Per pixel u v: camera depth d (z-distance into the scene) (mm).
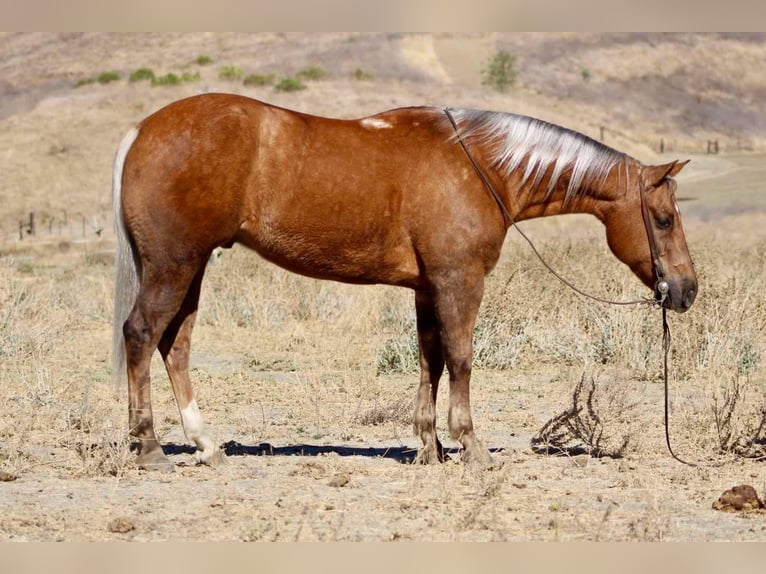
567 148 13352
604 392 17438
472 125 13117
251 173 12367
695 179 84438
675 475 13070
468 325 12977
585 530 10531
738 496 11539
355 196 12547
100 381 18953
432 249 12758
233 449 14219
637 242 13531
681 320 21453
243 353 22906
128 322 12312
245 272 29125
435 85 113938
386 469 13094
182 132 12180
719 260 30750
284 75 112812
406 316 24625
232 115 12297
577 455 14219
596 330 22203
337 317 26750
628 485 12539
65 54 123000
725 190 77500
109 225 66188
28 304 24562
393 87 108438
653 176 13414
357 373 20328
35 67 117312
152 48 125625
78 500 11406
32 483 12094
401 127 12977
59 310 26484
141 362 12391
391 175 12672
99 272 38312
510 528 10617
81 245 56312
